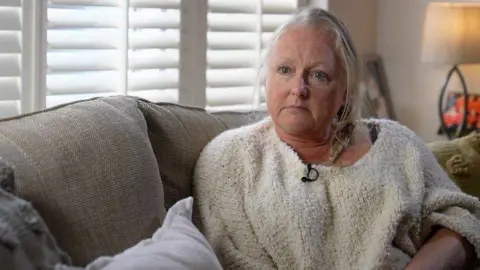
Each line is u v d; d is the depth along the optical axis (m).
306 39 1.62
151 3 2.29
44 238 1.13
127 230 1.35
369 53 2.97
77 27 2.12
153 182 1.45
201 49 2.45
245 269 1.53
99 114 1.45
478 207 1.73
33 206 1.23
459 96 2.82
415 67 2.95
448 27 2.63
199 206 1.62
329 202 1.60
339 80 1.65
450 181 1.80
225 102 2.54
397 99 3.00
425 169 1.74
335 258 1.56
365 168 1.64
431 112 2.91
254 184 1.60
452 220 1.67
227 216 1.58
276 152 1.65
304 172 1.61
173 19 2.36
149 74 2.34
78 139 1.36
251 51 2.58
